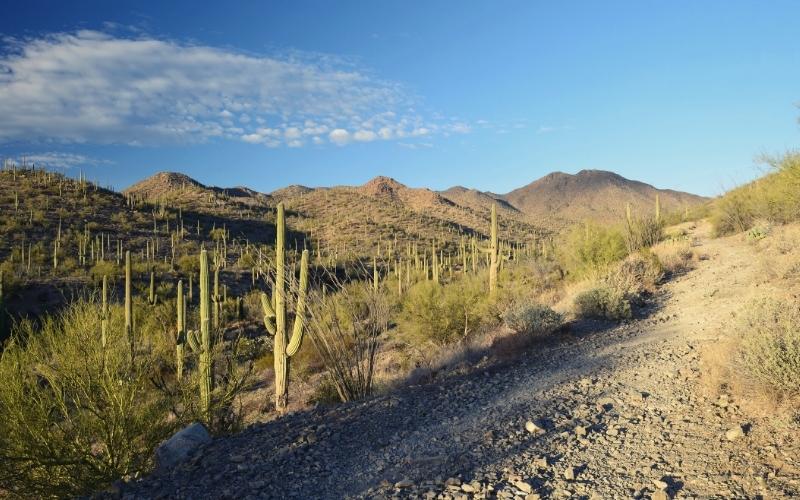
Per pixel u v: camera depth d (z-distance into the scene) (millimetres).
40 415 7621
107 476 7676
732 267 17219
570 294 19469
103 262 56531
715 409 6195
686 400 6742
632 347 10625
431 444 6066
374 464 5586
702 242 25812
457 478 4984
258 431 7211
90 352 8297
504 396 7980
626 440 5695
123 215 87000
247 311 42500
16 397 7707
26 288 45875
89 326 8695
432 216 170625
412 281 37938
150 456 8320
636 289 17297
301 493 4965
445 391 8656
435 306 19594
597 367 9281
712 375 7090
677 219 40625
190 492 5156
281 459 5863
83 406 8016
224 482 5332
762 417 5645
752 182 24859
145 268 57812
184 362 11914
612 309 14367
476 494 4652
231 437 7031
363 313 10844
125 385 8227
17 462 7406
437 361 13477
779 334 6195
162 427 8484
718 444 5230
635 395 7188
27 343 8477
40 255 58531
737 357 6480
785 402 5727
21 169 93875
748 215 24344
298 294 10180
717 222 26500
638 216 26672
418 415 7297
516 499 4508
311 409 8492
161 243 79000
